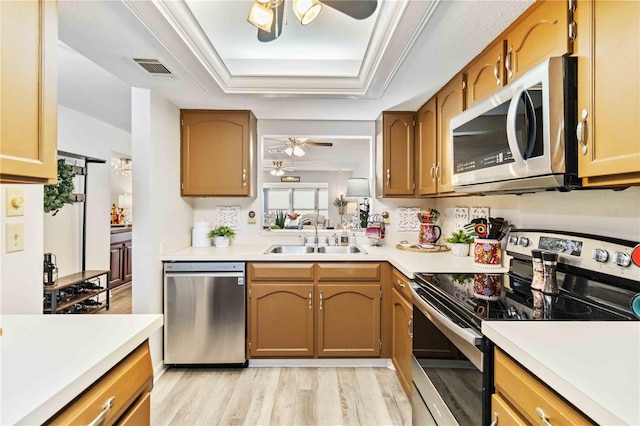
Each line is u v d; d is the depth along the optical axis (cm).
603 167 91
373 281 243
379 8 152
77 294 343
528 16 127
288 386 219
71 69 258
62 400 64
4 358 76
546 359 76
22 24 81
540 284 142
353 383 223
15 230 120
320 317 242
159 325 104
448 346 125
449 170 206
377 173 300
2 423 54
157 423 182
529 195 171
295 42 211
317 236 300
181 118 269
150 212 224
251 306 242
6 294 117
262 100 247
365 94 232
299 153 396
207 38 176
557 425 71
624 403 59
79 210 405
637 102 81
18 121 80
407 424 181
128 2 128
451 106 202
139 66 186
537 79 108
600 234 126
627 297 111
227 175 271
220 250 266
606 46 90
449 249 261
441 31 145
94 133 413
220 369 243
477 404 104
